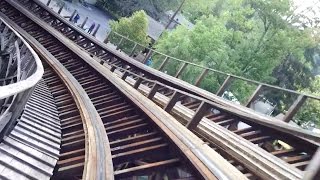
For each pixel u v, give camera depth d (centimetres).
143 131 781
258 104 3831
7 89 357
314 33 3425
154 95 1179
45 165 543
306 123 2659
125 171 524
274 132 711
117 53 1967
